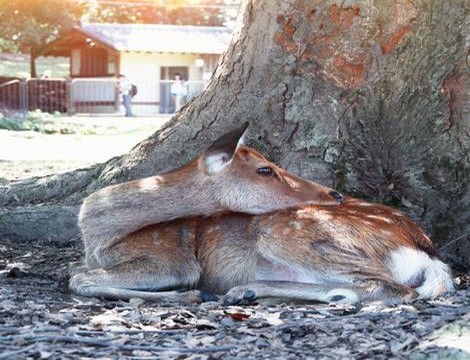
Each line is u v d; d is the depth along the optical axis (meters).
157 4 51.03
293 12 8.65
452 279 6.97
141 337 5.42
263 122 8.73
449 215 8.15
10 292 6.88
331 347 5.20
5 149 19.52
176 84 37.53
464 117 8.22
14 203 9.91
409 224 7.10
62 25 43.25
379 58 8.45
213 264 7.14
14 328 5.49
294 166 8.52
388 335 5.39
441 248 8.11
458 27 8.24
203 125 9.02
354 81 8.52
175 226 7.28
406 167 8.34
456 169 8.20
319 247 6.82
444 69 8.27
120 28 42.09
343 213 6.99
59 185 9.81
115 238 7.18
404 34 8.38
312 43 8.60
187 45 41.28
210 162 7.13
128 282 6.99
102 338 5.31
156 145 9.26
